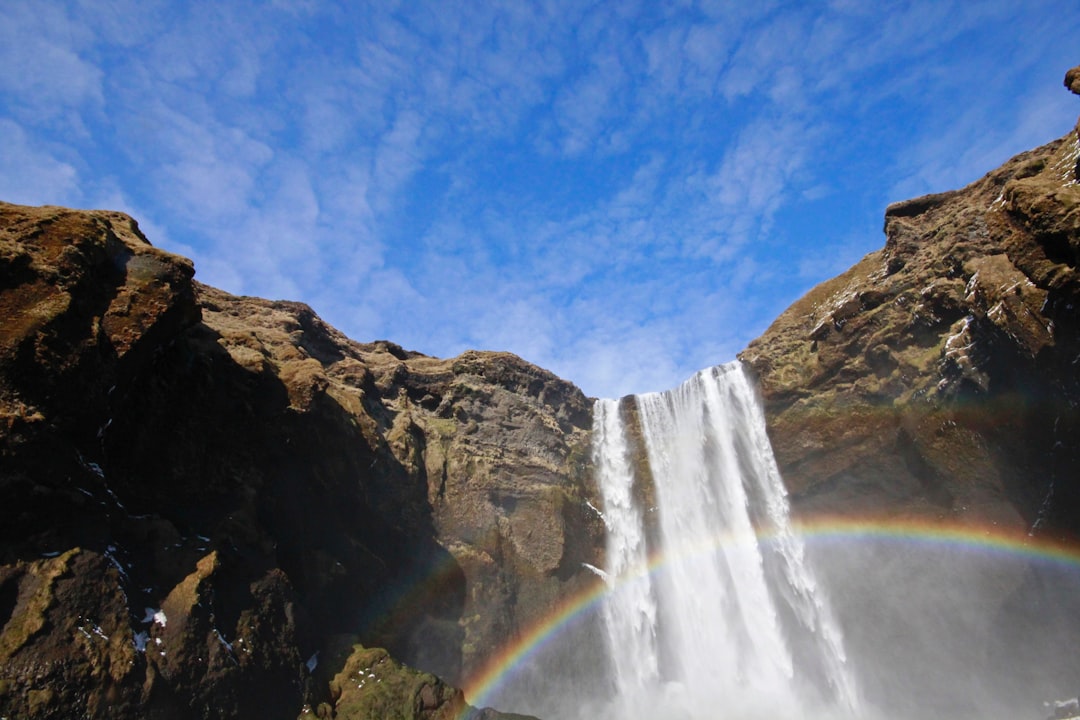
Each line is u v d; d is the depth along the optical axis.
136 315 22.06
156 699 19.02
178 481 23.97
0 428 17.39
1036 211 22.17
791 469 43.16
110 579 19.55
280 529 28.03
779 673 41.72
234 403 26.62
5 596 17.31
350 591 30.88
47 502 18.62
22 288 19.12
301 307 43.25
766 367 44.81
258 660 22.75
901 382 37.81
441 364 48.78
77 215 21.78
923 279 37.94
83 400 19.77
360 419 34.75
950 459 35.16
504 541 39.16
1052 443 28.77
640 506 47.97
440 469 39.47
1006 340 27.41
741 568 44.19
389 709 25.14
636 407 51.41
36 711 16.39
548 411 48.81
